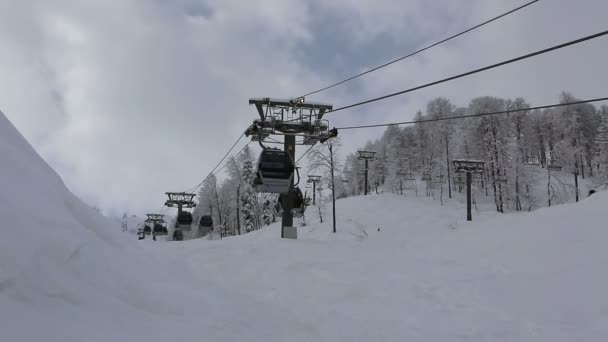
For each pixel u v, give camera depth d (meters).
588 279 6.15
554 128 86.25
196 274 6.82
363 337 4.56
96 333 2.95
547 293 5.94
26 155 4.79
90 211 5.32
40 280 3.11
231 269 8.41
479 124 65.31
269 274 7.96
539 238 9.35
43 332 2.62
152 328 3.51
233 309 4.88
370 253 10.88
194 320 4.12
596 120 91.44
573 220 10.34
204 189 71.69
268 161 16.62
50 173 5.06
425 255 10.00
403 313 5.54
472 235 12.05
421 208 52.97
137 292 4.07
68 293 3.26
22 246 3.13
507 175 53.50
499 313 5.44
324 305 5.88
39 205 3.87
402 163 69.94
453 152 65.38
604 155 64.88
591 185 66.50
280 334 4.33
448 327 4.97
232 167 64.25
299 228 47.62
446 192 69.31
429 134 75.56
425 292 6.54
